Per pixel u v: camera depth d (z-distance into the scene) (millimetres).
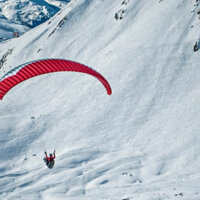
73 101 74688
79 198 29766
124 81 71875
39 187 34719
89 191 32312
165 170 39156
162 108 58781
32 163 49719
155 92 64125
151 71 70688
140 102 63156
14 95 104188
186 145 45906
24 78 18297
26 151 55812
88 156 46844
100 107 66125
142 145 49844
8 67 154875
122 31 103312
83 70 20812
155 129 53250
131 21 104250
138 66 74500
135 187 31812
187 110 54656
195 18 78562
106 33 113250
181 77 64875
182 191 26188
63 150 53000
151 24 88312
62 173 40094
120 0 128875
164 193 26000
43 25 179750
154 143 49438
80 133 58719
